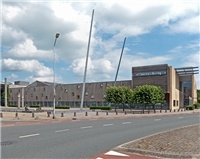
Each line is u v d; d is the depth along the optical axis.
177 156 8.28
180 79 74.38
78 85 76.31
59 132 15.43
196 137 12.25
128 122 23.80
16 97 93.06
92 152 9.31
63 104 79.06
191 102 78.56
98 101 71.06
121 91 51.75
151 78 62.97
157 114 41.06
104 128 18.05
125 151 9.41
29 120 26.47
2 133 14.77
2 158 8.23
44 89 85.19
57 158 8.26
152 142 10.80
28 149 9.76
